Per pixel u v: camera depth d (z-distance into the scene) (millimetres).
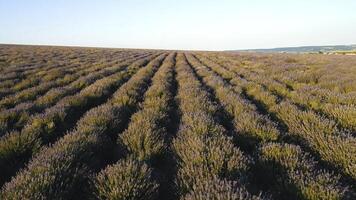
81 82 13359
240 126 6402
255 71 19922
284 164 4512
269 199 3502
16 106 8523
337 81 13188
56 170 4199
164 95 10539
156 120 7293
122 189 3801
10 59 28359
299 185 3900
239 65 25047
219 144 5199
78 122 7141
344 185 4203
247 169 4438
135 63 25766
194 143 5129
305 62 27266
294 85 12984
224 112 8461
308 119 7074
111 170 4199
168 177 4691
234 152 4816
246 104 8586
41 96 10438
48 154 4785
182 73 17375
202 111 7750
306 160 4590
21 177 3984
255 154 5184
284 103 8828
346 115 7117
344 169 4602
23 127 6996
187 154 4812
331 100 9602
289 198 3943
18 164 5145
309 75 15875
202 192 3588
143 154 5141
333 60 29031
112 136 6777
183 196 3891
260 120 6828
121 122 7355
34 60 28156
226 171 4273
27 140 5590
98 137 5820
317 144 5547
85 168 4422
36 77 15430
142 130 5980
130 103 9484
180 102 9766
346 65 22250
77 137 5621
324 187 3791
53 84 13047
